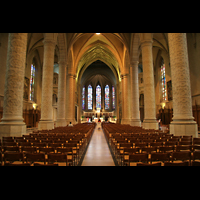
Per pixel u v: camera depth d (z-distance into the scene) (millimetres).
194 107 17891
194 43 17516
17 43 8602
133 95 20797
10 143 5766
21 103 8602
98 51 36750
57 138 7332
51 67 14195
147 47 14422
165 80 27156
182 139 6707
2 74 15930
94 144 10891
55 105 33156
